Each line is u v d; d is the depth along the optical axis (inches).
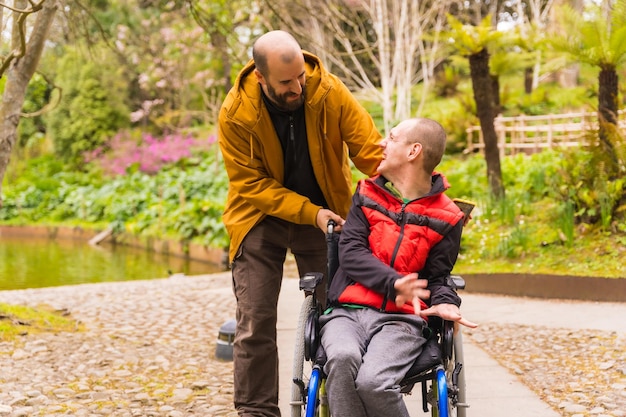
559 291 312.8
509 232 365.7
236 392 151.7
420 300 123.0
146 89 823.1
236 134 143.4
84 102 903.1
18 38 243.3
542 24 738.8
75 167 916.6
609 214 336.5
